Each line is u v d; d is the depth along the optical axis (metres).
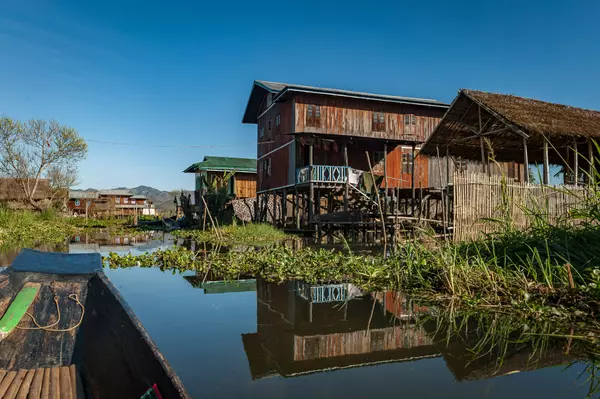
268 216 26.45
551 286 5.13
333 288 6.74
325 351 3.74
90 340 4.05
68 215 39.62
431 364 3.37
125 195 67.31
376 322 4.68
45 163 31.52
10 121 30.22
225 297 6.07
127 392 2.84
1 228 18.77
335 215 16.81
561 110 14.54
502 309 5.02
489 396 2.75
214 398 2.78
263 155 24.66
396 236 14.22
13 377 3.27
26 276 4.89
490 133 13.66
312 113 19.62
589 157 13.90
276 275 8.01
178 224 32.06
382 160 21.41
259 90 24.45
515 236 6.82
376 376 3.14
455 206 10.00
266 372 3.23
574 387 2.86
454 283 6.00
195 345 3.90
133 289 6.70
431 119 21.92
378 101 20.55
